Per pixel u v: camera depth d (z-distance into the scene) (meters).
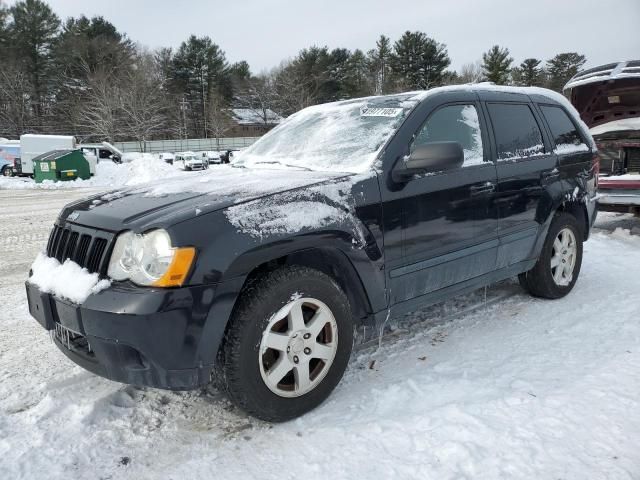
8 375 3.36
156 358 2.36
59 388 3.15
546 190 4.17
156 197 2.87
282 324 2.71
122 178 23.23
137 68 59.97
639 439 2.45
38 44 58.66
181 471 2.38
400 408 2.80
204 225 2.45
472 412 2.70
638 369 3.11
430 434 2.53
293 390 2.73
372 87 61.28
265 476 2.31
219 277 2.42
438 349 3.54
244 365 2.53
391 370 3.25
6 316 4.52
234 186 2.94
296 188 2.81
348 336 2.93
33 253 7.12
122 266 2.46
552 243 4.33
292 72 63.59
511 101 4.13
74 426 2.73
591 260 5.76
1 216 10.86
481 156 3.70
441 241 3.35
